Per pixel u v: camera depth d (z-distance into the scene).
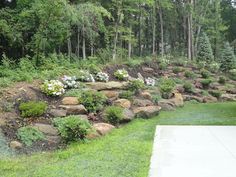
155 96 8.77
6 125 4.69
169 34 19.83
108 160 3.72
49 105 5.91
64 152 4.14
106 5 12.41
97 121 5.90
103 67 9.69
